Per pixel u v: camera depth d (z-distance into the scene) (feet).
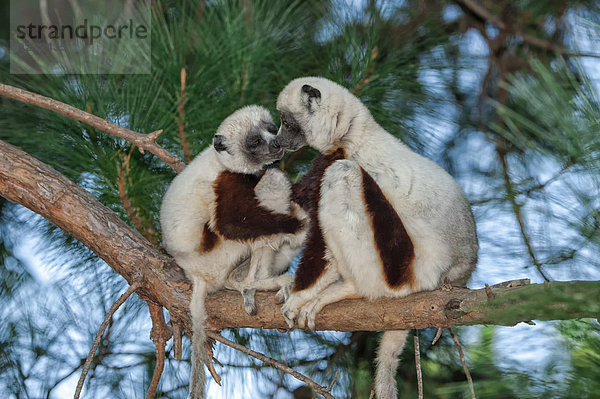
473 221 22.07
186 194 24.52
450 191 21.38
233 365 25.88
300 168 27.86
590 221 16.51
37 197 22.33
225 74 24.40
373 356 26.53
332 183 21.50
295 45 27.35
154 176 24.44
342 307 20.92
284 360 26.14
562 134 15.52
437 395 25.59
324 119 23.18
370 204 21.07
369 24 26.27
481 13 32.12
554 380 20.39
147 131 23.47
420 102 26.53
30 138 24.09
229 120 25.13
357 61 25.31
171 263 22.93
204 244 24.00
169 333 23.65
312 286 21.38
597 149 14.62
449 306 18.78
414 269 20.77
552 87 15.14
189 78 23.65
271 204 24.02
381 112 25.41
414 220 20.93
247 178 24.67
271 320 21.83
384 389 22.21
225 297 22.61
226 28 24.38
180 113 23.20
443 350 26.66
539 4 31.55
